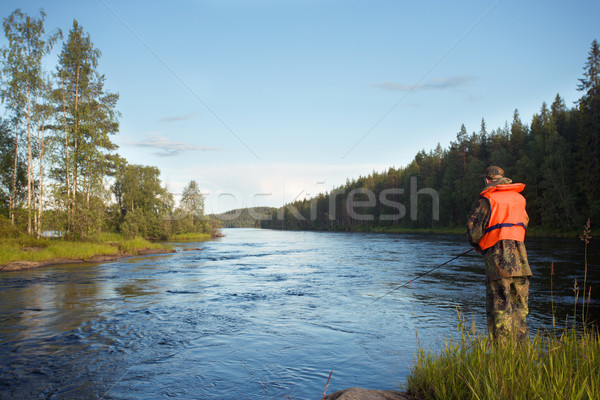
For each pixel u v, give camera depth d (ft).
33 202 93.81
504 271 11.73
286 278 43.37
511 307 11.83
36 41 89.45
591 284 33.71
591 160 140.87
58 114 90.84
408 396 10.56
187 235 220.23
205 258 74.59
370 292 33.06
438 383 10.36
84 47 93.15
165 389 12.61
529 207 162.20
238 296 31.63
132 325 21.75
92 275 47.01
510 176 177.68
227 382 13.19
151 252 91.61
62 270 52.85
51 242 80.53
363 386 12.66
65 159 88.48
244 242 157.99
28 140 89.04
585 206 140.15
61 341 18.57
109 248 79.25
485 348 11.23
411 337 18.66
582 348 10.95
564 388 8.60
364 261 63.05
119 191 207.21
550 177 145.79
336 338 18.76
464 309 25.27
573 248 74.18
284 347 17.35
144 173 208.74
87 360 15.72
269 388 12.61
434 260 61.82
